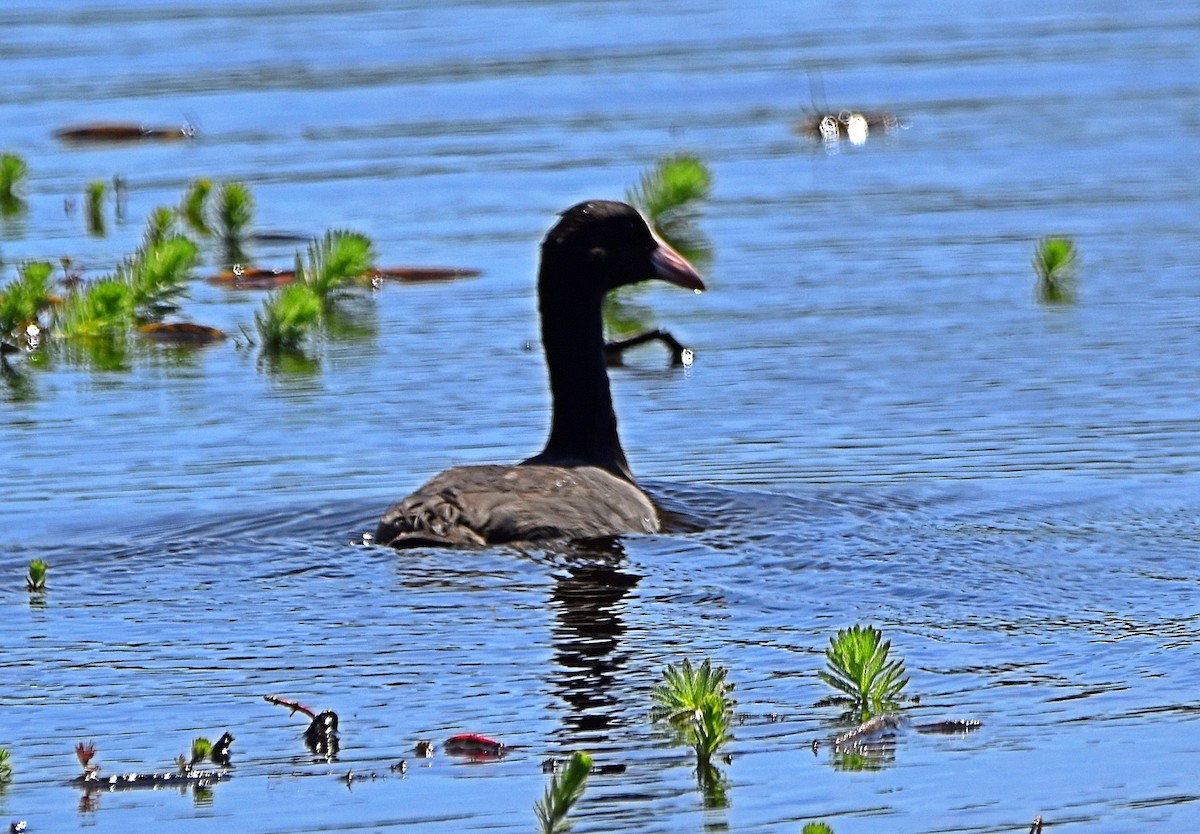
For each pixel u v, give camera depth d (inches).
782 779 327.6
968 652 386.3
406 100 1231.5
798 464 546.9
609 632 394.3
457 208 934.4
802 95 1251.2
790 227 897.5
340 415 616.7
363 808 316.2
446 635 395.2
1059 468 535.8
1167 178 970.7
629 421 605.3
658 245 546.6
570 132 1128.2
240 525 485.4
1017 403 608.4
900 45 1448.1
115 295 756.6
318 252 813.9
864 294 770.2
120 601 424.5
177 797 323.0
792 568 439.2
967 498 506.0
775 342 702.5
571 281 536.1
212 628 403.5
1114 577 435.2
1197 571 439.2
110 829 311.6
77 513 505.4
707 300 775.1
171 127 1151.6
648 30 1519.4
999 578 434.6
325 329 751.7
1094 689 366.3
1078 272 791.7
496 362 685.3
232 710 358.9
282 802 319.6
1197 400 606.5
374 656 383.9
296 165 1047.6
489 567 436.5
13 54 1421.0
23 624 409.1
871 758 335.6
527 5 1653.5
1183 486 515.2
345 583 429.7
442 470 550.6
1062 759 335.0
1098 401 608.4
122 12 1625.2
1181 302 738.8
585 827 308.7
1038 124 1135.0
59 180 1031.0
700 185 898.1
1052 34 1480.1
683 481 529.0
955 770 330.6
